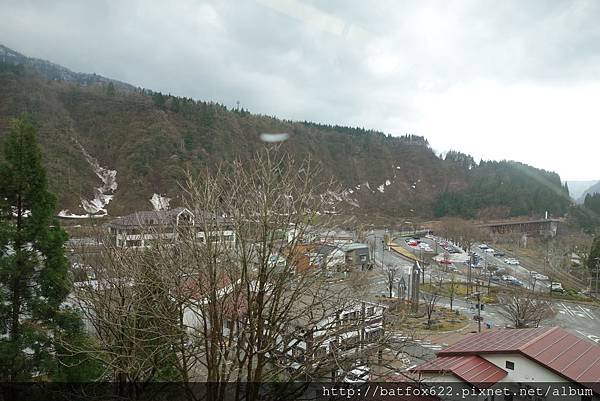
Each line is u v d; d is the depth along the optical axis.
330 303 9.36
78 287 12.46
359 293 9.18
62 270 11.94
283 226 8.25
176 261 8.66
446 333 29.16
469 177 135.38
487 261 61.19
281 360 8.88
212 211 8.35
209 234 8.22
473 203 112.44
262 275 7.77
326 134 135.62
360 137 143.88
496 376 13.23
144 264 9.72
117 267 11.27
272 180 8.57
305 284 8.41
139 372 9.43
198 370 12.48
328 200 9.97
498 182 120.25
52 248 11.88
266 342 8.02
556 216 99.94
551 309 36.62
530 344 14.02
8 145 11.88
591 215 95.81
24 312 11.63
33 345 11.16
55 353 11.31
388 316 9.73
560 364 13.04
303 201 8.72
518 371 13.43
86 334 12.20
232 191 8.55
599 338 30.52
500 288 44.12
